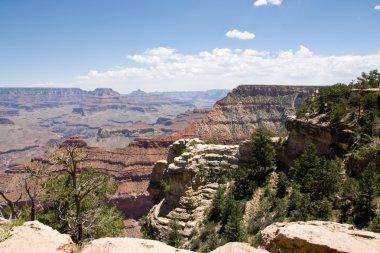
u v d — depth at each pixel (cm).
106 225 3425
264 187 5962
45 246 1306
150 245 1243
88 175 3628
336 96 6688
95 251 1185
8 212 3216
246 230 4875
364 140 5297
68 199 3203
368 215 3878
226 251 1205
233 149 6962
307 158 5388
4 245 1312
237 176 6228
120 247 1197
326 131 5884
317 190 4781
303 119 6606
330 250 1273
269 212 5147
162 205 6762
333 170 4831
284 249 1379
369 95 5928
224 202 5731
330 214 4216
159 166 8544
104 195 3678
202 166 6744
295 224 1631
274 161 6612
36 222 1520
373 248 1276
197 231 5556
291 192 5372
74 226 3294
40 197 3209
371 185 3931
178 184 6606
